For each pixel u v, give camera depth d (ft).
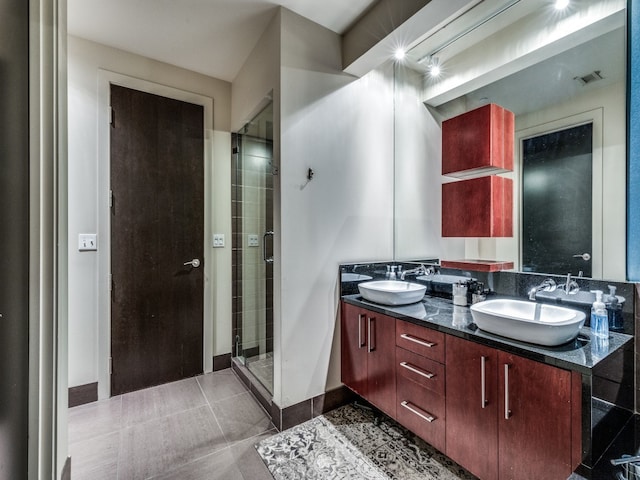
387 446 5.58
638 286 4.09
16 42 3.08
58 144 3.21
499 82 5.85
